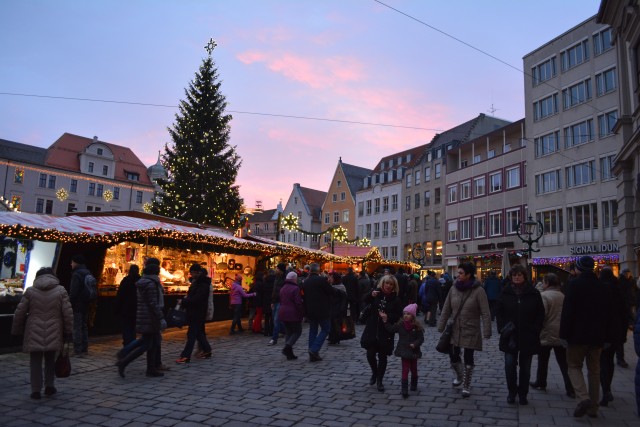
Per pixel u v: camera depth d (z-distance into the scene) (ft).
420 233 181.27
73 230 36.96
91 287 32.01
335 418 18.69
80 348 31.81
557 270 114.93
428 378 26.37
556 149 118.42
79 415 18.76
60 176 204.95
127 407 19.93
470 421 18.40
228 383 24.50
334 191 235.81
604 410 20.13
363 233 215.51
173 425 17.74
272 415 19.01
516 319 20.98
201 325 31.63
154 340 26.08
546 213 119.65
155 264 26.48
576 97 114.52
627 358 33.96
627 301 33.58
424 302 56.75
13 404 20.17
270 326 44.04
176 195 104.47
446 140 177.47
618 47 55.31
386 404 20.81
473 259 142.10
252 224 302.86
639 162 48.60
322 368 28.81
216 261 57.93
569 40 116.88
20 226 33.14
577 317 18.80
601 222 105.70
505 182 134.10
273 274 45.16
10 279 34.96
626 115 52.42
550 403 21.16
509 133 139.85
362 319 23.85
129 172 230.48
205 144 108.37
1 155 191.21
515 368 21.04
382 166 217.15
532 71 127.03
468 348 22.09
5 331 32.09
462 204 150.82
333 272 39.99
